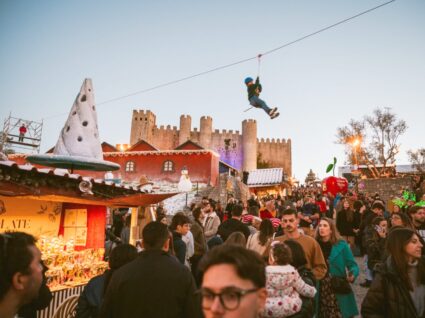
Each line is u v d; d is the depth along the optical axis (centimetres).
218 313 133
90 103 725
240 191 3253
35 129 3262
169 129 9138
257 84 796
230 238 459
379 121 4350
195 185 3359
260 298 144
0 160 448
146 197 609
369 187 2773
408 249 267
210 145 8869
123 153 3775
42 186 477
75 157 647
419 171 4041
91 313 333
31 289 180
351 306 449
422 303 262
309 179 6175
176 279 268
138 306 256
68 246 588
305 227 616
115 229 1041
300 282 314
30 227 566
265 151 9775
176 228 562
